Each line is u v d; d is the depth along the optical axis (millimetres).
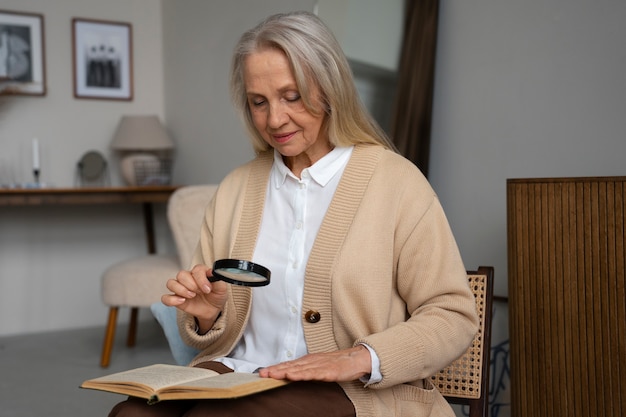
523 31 2277
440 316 1205
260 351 1352
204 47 4227
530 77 2260
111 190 4027
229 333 1383
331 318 1248
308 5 3143
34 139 4344
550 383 1679
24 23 4434
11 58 4406
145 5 4824
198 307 1330
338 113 1295
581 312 1615
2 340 4270
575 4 2121
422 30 2551
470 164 2467
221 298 1310
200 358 1410
